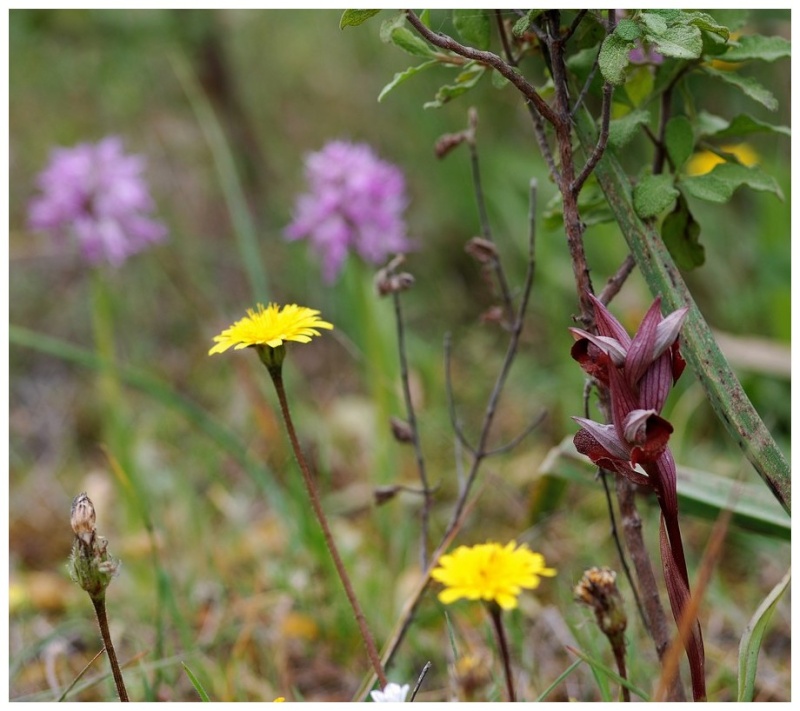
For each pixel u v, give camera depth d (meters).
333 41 2.04
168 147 2.04
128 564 1.15
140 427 1.54
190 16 1.80
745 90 0.90
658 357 0.83
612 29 0.86
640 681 0.97
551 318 1.50
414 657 1.03
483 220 0.99
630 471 0.84
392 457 1.18
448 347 0.99
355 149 1.34
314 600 1.06
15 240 1.86
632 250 0.88
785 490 0.86
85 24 1.77
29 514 1.34
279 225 1.94
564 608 1.02
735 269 1.55
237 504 1.25
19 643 1.06
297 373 1.60
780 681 0.99
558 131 0.88
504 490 1.22
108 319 1.27
